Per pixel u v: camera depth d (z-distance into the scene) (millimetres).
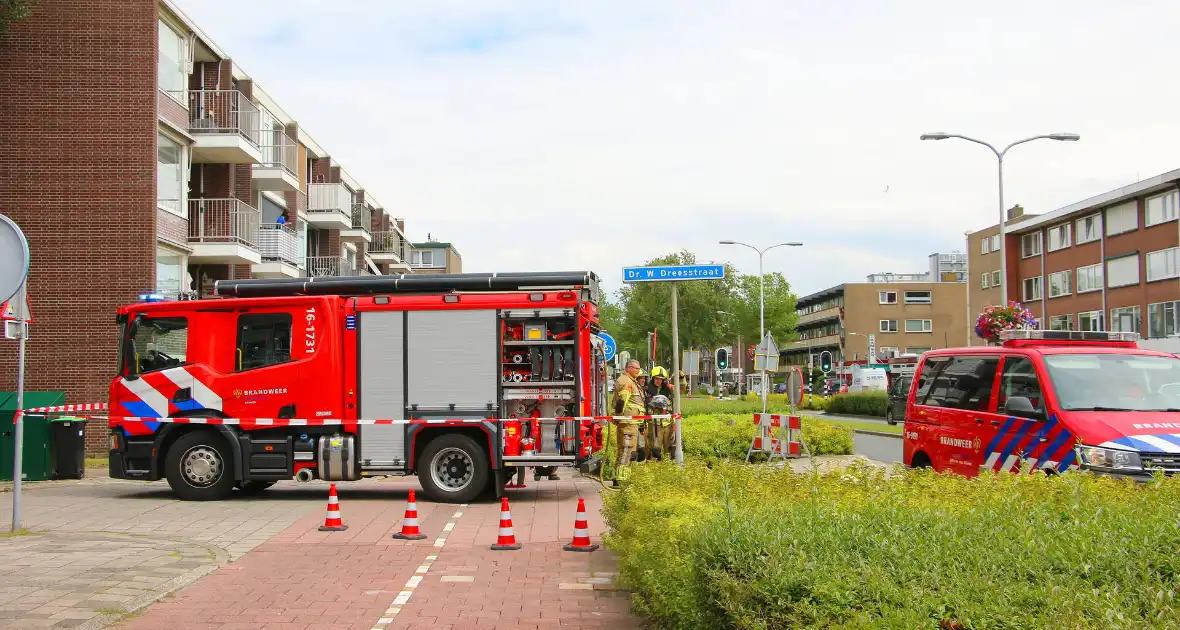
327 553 9773
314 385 13914
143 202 23438
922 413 12477
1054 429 9820
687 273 17516
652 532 6699
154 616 7086
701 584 5043
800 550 4605
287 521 11938
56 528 11258
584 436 13781
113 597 7387
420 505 13641
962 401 11609
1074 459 9422
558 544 10352
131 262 23328
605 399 15578
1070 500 5730
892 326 102000
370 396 13977
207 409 14133
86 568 8492
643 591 6625
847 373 77812
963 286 102625
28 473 17266
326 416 13906
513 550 9977
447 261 91688
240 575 8625
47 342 23062
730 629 4746
